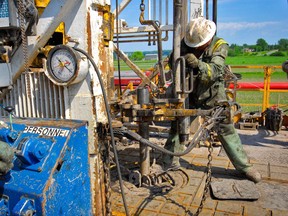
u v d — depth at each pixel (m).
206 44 3.27
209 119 2.67
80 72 2.11
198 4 4.88
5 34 2.26
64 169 1.82
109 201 2.43
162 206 2.89
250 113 6.66
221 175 3.66
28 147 1.72
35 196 1.62
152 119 2.79
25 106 2.54
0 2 2.08
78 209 1.99
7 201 1.74
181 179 3.54
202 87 3.53
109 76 2.67
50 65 2.18
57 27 2.23
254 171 3.47
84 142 2.03
